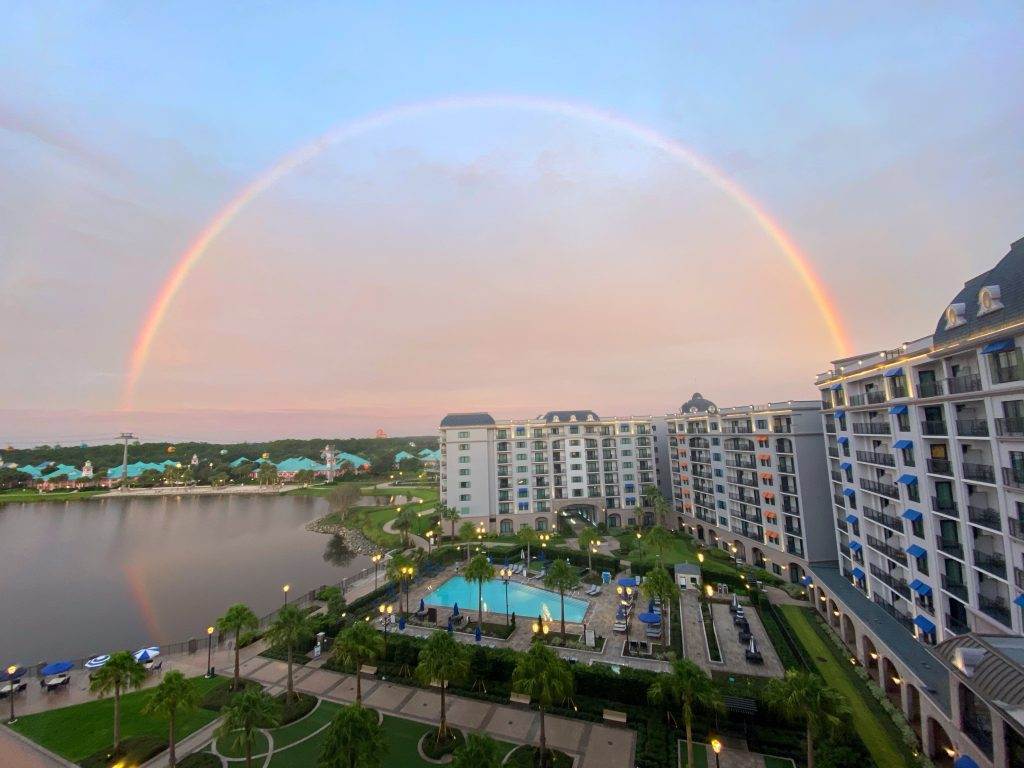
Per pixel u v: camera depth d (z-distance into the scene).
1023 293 31.83
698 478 102.62
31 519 159.62
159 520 155.12
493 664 43.22
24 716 38.97
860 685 41.78
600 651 49.75
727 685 38.78
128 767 32.34
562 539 103.31
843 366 58.31
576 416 126.31
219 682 44.19
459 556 89.06
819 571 65.12
